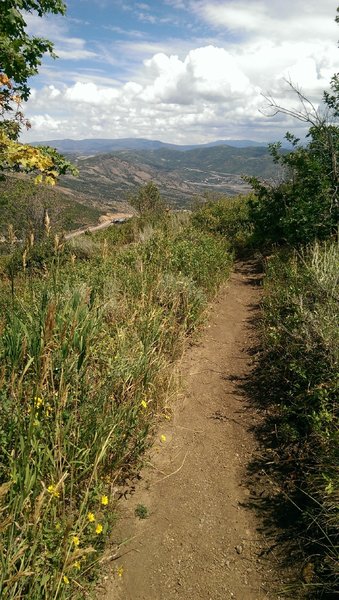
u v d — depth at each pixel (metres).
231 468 3.34
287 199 10.70
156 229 10.76
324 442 3.03
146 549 2.60
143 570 2.47
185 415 4.05
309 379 3.82
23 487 2.18
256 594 2.34
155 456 3.44
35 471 2.22
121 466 3.17
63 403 2.59
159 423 3.88
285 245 11.08
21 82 6.79
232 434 3.78
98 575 2.33
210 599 2.32
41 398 2.62
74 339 3.02
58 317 3.19
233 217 15.02
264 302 7.04
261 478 3.20
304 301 5.08
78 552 1.93
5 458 2.42
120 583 2.38
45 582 1.95
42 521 2.19
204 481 3.19
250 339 5.95
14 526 2.06
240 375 4.91
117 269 6.53
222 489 3.12
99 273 6.30
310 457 3.20
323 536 2.60
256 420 3.94
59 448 2.48
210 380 4.79
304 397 3.71
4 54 5.93
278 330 5.00
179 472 3.28
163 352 4.89
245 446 3.60
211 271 8.45
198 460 3.43
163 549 2.61
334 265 5.39
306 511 2.73
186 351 5.49
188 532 2.74
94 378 3.37
